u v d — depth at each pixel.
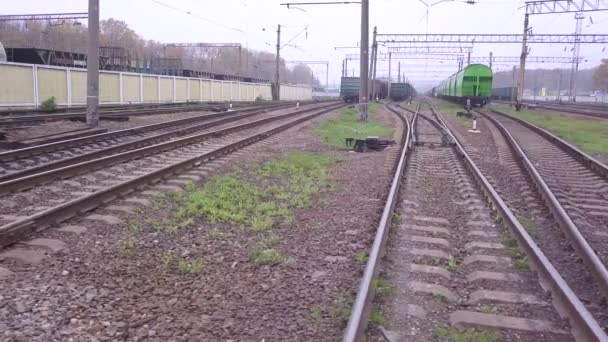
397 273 6.10
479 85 52.59
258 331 4.64
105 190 8.84
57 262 6.21
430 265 6.36
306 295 5.42
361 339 4.39
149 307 5.09
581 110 48.03
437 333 4.64
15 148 15.12
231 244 7.12
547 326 4.75
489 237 7.47
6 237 6.54
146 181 10.34
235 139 19.91
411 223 8.25
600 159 16.38
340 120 32.22
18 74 27.94
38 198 9.34
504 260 6.49
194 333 4.57
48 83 30.27
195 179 11.27
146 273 6.00
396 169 12.83
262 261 6.40
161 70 64.31
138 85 39.84
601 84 108.75
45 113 27.95
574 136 22.84
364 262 6.32
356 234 7.54
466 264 6.46
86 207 8.30
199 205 8.95
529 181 12.13
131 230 7.61
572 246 7.06
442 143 19.03
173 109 33.50
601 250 7.12
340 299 5.29
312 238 7.41
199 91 50.44
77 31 79.38
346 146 19.06
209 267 6.24
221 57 103.94
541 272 5.86
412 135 20.91
